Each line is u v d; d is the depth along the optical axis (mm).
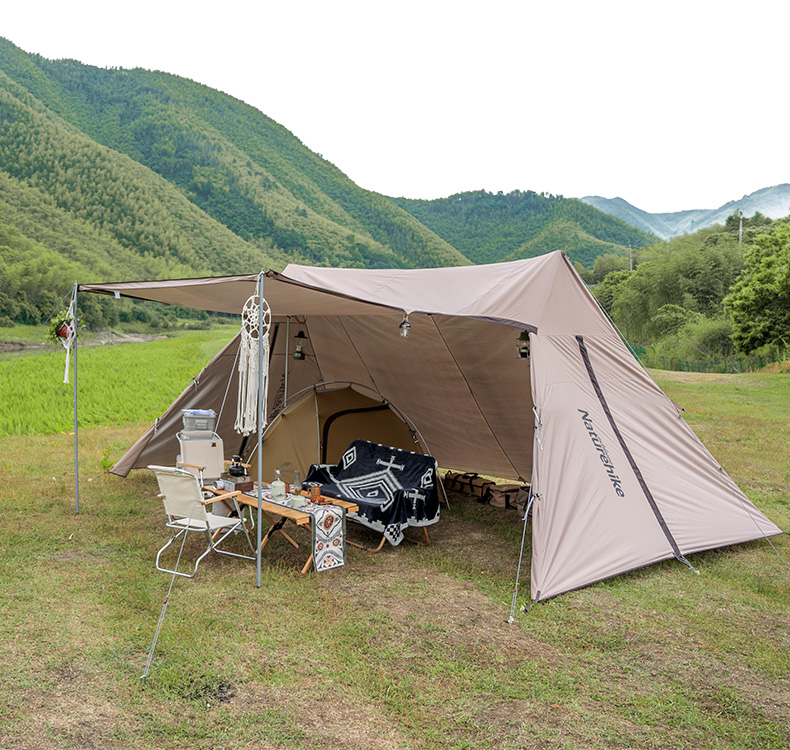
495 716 3369
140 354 30281
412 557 5992
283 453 7547
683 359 44469
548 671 3859
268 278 5027
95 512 7000
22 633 4117
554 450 5418
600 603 4871
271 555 5875
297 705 3412
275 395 8781
